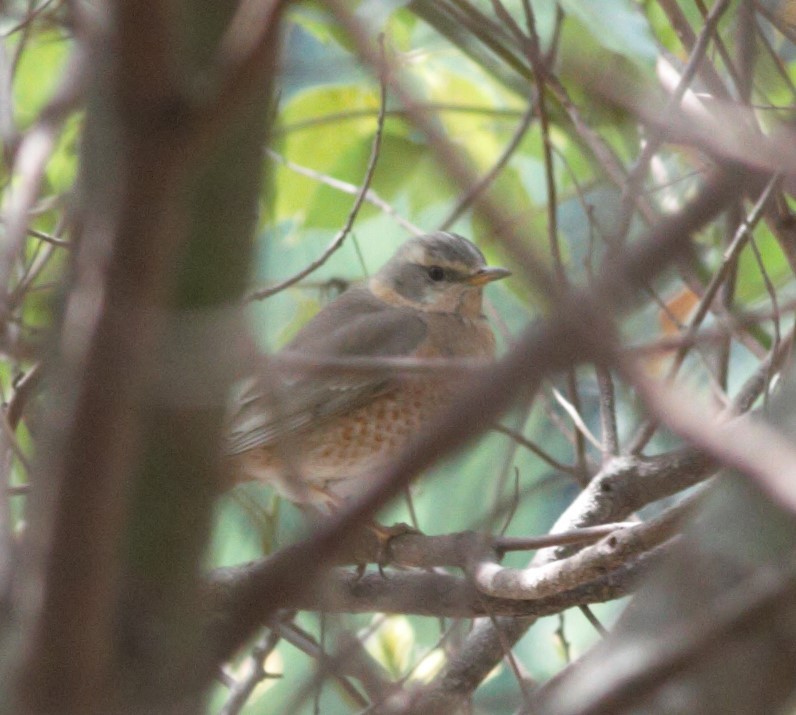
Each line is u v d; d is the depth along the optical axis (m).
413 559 8.10
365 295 12.19
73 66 5.05
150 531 3.54
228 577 7.49
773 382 7.91
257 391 10.00
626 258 2.68
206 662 3.29
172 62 2.62
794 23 8.33
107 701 3.06
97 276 2.73
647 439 8.60
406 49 11.13
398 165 11.62
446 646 8.31
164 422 3.53
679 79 7.98
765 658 3.62
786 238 7.77
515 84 10.24
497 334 13.36
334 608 4.14
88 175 2.93
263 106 3.70
